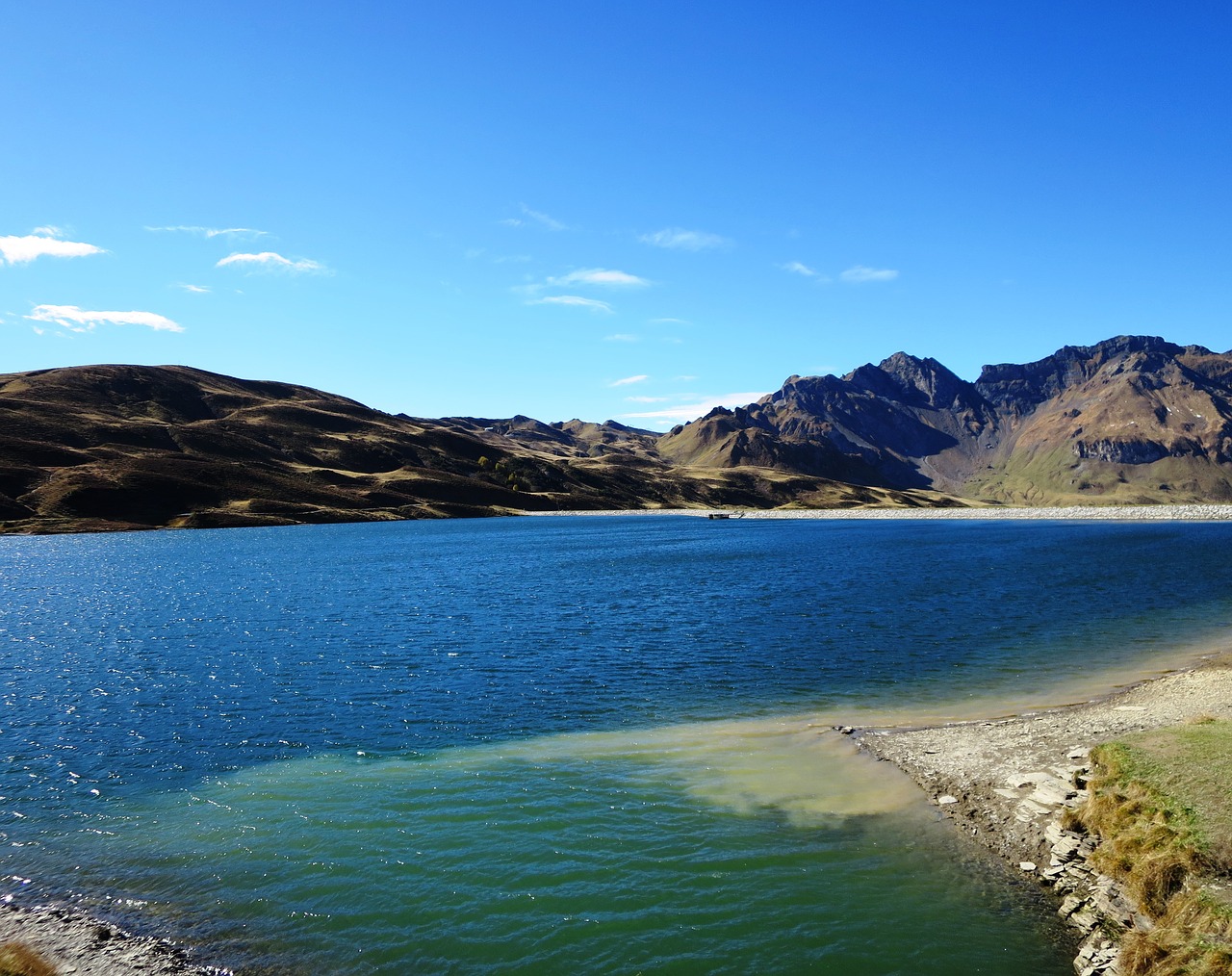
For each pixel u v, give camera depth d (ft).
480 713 103.91
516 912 54.75
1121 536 430.20
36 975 48.24
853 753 83.92
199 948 51.75
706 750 86.58
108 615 194.70
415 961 50.06
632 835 65.67
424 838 66.03
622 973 48.26
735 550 392.88
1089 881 54.85
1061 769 73.36
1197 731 74.02
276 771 83.46
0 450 628.28
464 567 311.68
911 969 47.73
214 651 147.95
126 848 65.77
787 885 57.26
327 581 264.31
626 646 146.61
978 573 258.57
